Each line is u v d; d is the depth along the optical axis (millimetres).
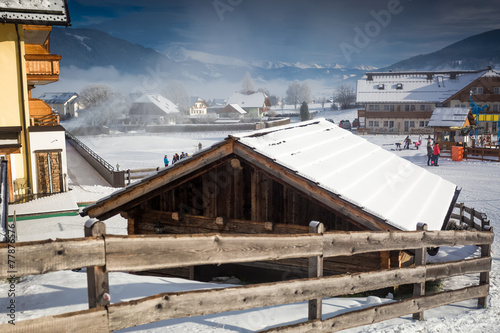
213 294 3410
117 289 5680
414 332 5254
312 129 11500
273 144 8453
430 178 11578
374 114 73875
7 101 18453
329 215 7816
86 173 30766
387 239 5027
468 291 6379
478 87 68625
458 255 11773
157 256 2992
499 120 60375
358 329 5176
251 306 3678
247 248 3572
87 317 2654
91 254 2662
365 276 4766
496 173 29047
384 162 11141
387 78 78375
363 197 7434
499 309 6559
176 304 3176
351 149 10930
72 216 16828
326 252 4305
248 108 132625
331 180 7637
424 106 72062
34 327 2420
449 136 45906
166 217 9305
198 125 85562
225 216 8672
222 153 7605
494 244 12906
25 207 17141
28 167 19891
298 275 8297
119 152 51344
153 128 84750
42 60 19609
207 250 3279
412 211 7906
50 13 17422
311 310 4320
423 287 5723
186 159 7801
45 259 2473
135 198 8625
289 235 3922
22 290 5543
